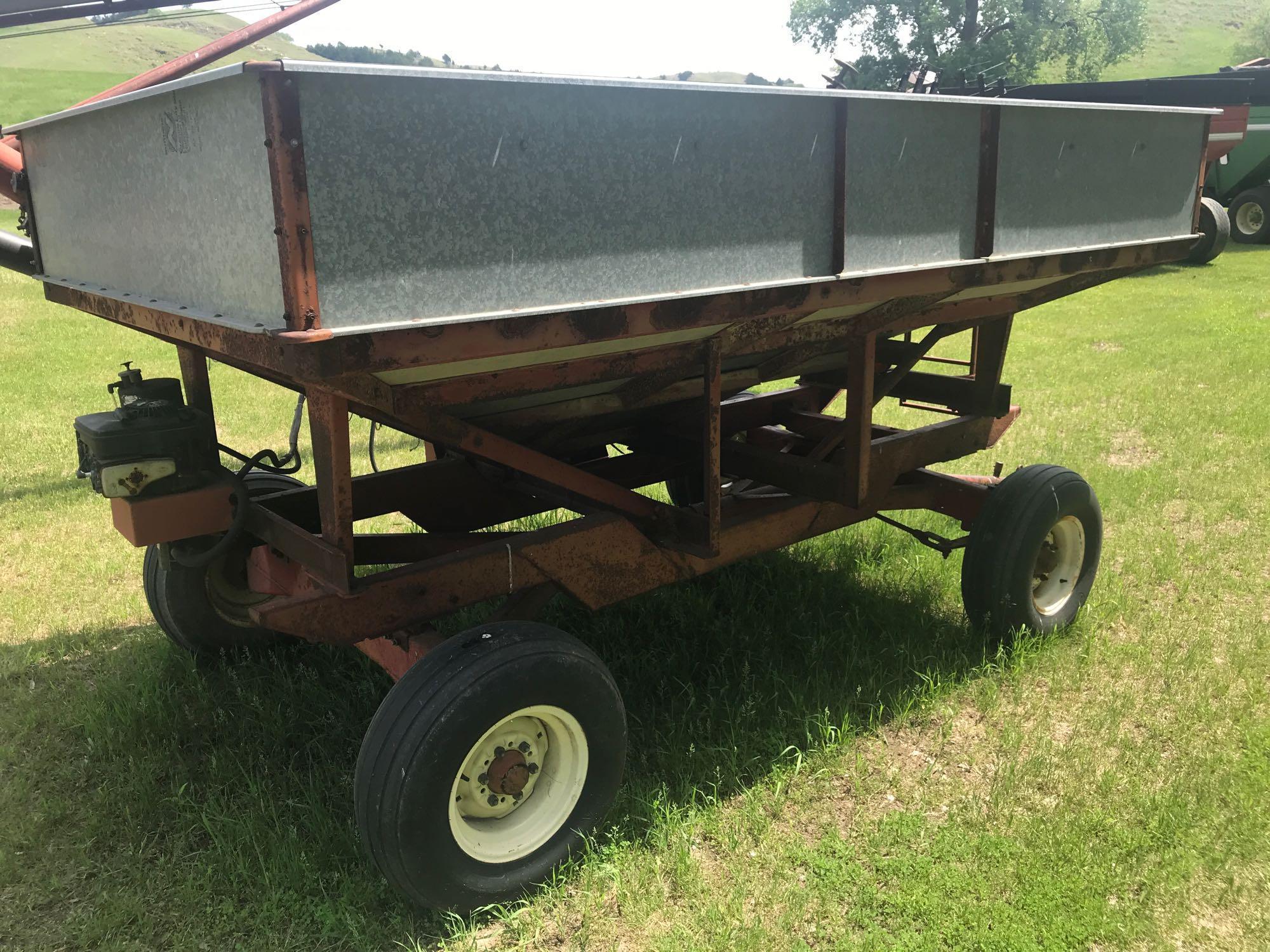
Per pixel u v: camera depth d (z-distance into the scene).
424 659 2.70
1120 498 6.18
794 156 2.68
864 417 3.57
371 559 3.57
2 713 3.83
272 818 3.12
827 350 3.62
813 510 3.82
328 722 3.70
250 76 1.83
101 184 2.79
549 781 2.95
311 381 2.13
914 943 2.62
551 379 2.83
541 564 3.08
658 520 3.47
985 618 4.19
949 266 3.13
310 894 2.83
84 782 3.39
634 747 3.57
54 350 11.91
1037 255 3.45
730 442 4.17
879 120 2.84
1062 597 4.46
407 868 2.57
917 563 5.20
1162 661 4.14
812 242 2.80
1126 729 3.70
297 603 2.63
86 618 4.69
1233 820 3.10
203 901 2.80
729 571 5.07
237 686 3.91
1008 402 4.47
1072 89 14.34
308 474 6.80
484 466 4.13
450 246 2.09
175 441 3.10
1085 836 3.02
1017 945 2.60
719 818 3.17
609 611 4.61
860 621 4.45
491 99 2.08
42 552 5.55
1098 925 2.68
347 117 1.89
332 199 1.91
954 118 3.04
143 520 3.06
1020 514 4.07
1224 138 13.45
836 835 3.06
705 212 2.52
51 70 59.03
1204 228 18.34
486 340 2.21
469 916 2.76
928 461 4.21
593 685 2.86
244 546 3.94
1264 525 5.74
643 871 2.91
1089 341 12.05
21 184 3.41
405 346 2.09
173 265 2.46
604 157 2.29
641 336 2.64
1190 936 2.66
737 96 2.49
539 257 2.24
